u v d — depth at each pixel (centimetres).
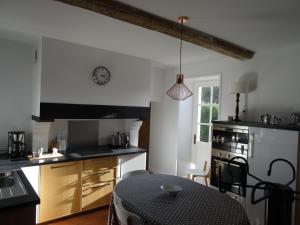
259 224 279
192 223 164
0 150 319
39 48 303
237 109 337
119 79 366
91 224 305
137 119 410
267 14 207
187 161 469
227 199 207
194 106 462
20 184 211
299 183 251
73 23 243
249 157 294
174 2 190
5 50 319
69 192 310
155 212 178
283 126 261
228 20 222
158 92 483
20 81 332
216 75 395
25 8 208
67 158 307
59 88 308
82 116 328
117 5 192
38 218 288
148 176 269
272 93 321
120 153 350
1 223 161
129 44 316
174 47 324
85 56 329
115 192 216
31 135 342
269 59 325
